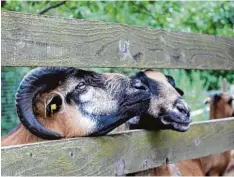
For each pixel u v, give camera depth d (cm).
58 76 197
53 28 163
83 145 181
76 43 171
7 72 546
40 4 481
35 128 183
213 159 373
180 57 219
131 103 197
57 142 170
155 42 205
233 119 263
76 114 197
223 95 438
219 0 436
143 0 475
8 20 150
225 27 430
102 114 196
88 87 198
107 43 183
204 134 241
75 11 474
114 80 199
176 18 482
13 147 154
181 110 206
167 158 220
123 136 199
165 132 219
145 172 228
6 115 545
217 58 242
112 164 193
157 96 205
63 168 172
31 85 186
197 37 230
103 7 480
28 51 155
